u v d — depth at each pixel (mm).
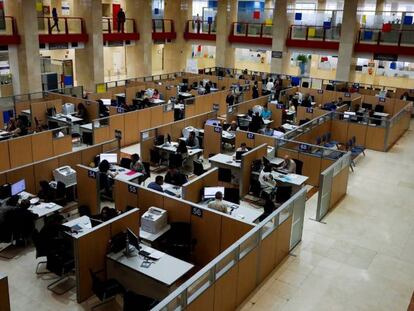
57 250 8055
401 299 8250
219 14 30312
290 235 9500
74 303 7816
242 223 8234
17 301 7840
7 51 22406
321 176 10781
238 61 36125
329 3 35719
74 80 29891
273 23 28297
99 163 12172
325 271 9008
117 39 28172
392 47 24984
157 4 33969
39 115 17906
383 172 15062
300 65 32938
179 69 33094
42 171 11203
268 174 11953
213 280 6746
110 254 7844
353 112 20203
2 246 9609
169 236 8758
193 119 16562
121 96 21531
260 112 19094
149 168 13609
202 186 10477
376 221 11375
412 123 22266
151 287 7457
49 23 24328
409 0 29672
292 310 7766
